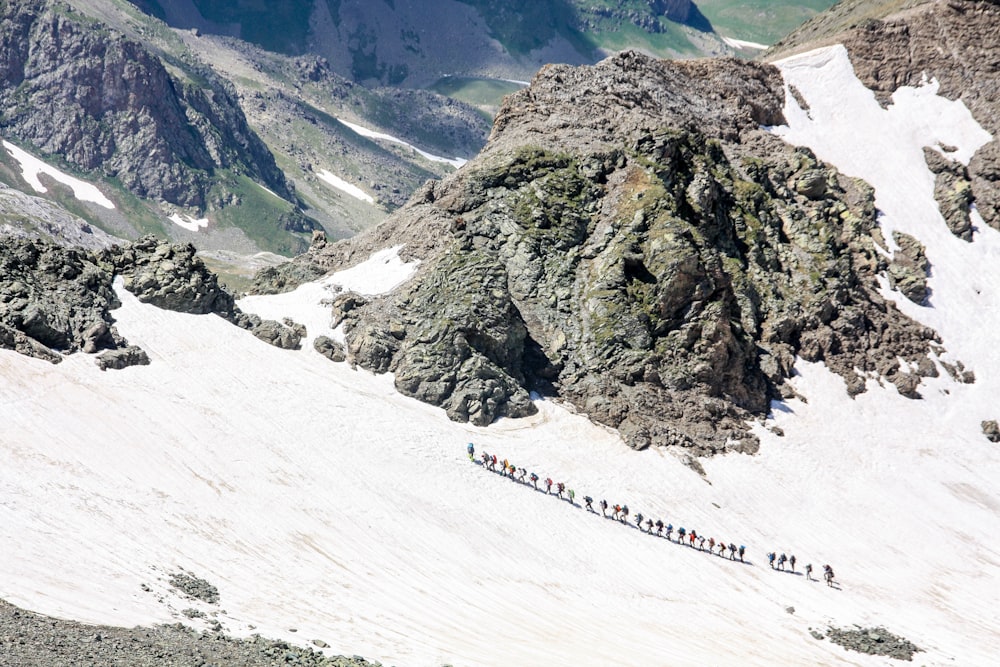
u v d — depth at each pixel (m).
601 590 84.06
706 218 127.94
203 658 49.84
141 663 46.38
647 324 116.69
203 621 59.72
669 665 70.31
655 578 88.19
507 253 122.00
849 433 120.31
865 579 97.31
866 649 82.50
